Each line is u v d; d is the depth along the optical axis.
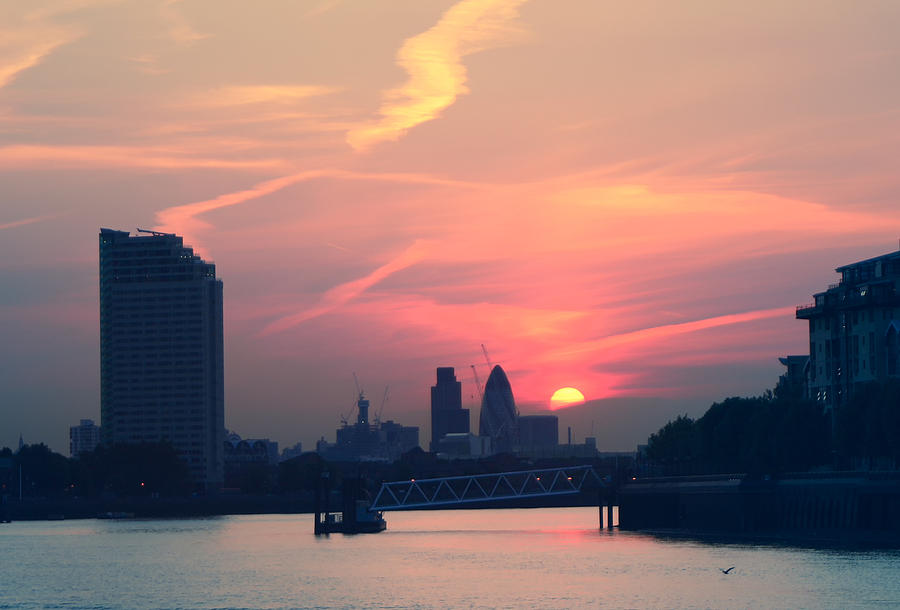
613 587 195.25
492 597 190.12
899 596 171.50
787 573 197.50
